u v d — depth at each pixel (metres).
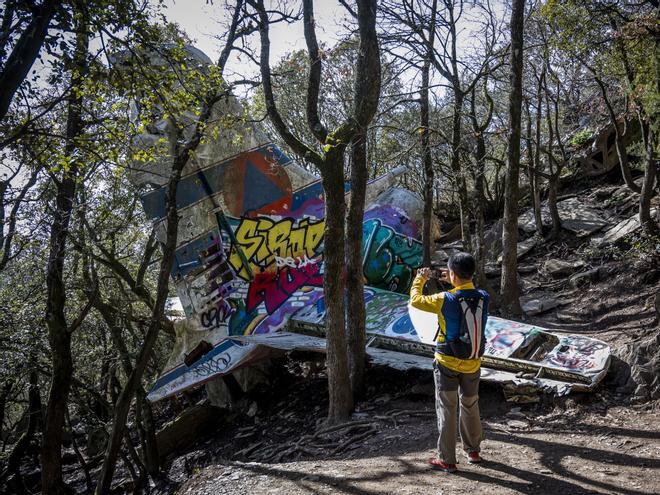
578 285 12.79
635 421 6.17
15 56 5.76
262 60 7.54
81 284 10.66
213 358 10.66
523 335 8.11
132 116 9.55
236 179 11.61
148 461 10.20
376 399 8.19
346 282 8.30
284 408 9.98
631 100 12.59
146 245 12.13
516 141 11.39
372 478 5.06
